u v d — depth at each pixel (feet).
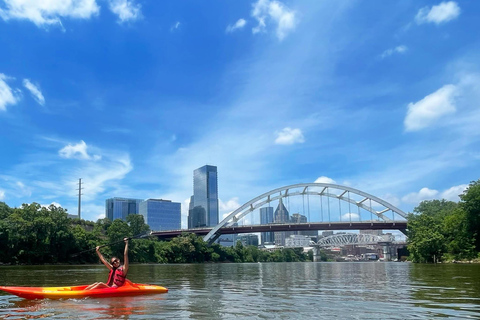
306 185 449.48
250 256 510.99
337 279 86.12
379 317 32.96
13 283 73.00
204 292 54.54
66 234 250.37
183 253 378.32
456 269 126.62
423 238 228.02
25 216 237.66
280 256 634.84
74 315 34.17
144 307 38.88
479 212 198.29
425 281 74.08
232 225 475.31
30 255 232.73
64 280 81.92
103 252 285.64
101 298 45.78
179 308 38.27
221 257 447.01
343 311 36.24
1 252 217.36
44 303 41.47
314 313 35.17
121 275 50.83
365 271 133.49
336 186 439.63
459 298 45.78
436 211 286.05
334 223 407.85
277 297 48.21
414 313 34.96
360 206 434.30
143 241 340.80
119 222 306.14
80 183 461.37
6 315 34.19
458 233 212.64
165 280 84.02
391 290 56.49
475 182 209.26
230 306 39.75
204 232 464.24
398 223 391.04
